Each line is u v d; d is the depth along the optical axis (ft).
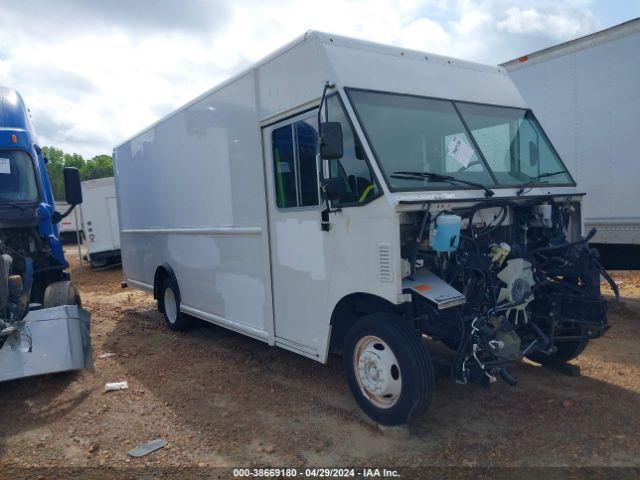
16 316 17.71
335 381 17.57
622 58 22.35
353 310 15.61
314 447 13.11
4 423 15.44
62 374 19.07
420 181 13.56
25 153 22.68
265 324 17.98
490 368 12.98
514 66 26.68
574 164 24.50
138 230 28.63
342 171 14.10
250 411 15.44
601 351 19.53
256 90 17.22
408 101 14.89
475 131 15.93
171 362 20.44
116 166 31.35
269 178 17.03
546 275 14.89
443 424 14.02
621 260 24.13
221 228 20.06
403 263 13.12
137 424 14.92
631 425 13.57
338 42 14.71
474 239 14.15
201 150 21.07
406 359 12.75
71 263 67.46
